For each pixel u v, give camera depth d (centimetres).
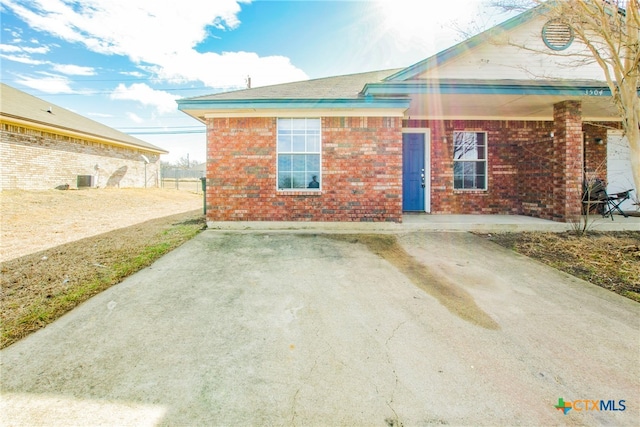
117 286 396
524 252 552
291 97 690
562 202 726
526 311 335
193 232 695
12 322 301
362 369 238
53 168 1346
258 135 719
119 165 1783
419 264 491
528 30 772
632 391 214
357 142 717
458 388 216
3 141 1142
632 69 488
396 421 188
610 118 905
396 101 679
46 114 1438
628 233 680
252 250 561
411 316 324
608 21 493
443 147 880
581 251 546
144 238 652
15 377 224
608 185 917
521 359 250
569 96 678
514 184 885
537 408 199
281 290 390
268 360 250
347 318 320
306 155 729
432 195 884
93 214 1007
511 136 884
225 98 691
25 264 475
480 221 744
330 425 185
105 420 188
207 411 196
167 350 262
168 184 3028
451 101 725
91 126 1720
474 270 464
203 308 339
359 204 722
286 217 726
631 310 336
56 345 266
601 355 256
